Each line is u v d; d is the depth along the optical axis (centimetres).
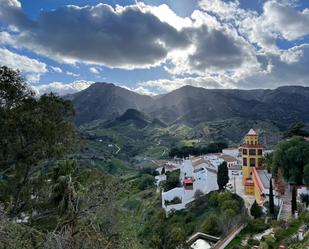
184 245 3347
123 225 1094
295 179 4681
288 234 3219
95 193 1116
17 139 1698
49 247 872
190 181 6119
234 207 4278
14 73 1762
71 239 900
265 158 6188
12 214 1622
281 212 3966
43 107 1803
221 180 5475
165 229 3875
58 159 1886
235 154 9538
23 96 1805
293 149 4716
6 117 1633
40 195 1827
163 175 7988
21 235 963
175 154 11612
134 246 1038
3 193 1736
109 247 955
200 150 11294
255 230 3612
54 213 1648
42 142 1711
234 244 3303
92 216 1020
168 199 5703
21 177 1798
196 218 4775
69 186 1264
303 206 3962
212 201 4928
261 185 4709
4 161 1684
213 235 3816
